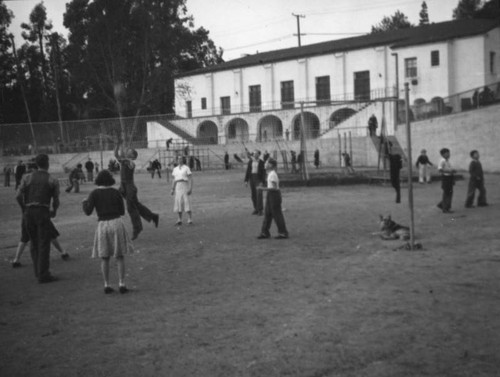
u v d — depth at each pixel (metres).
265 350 5.54
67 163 52.50
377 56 54.38
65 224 17.16
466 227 13.56
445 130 37.72
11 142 51.38
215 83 67.75
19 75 76.69
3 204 25.47
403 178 30.22
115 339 6.06
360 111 49.69
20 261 11.22
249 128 60.06
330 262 9.94
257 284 8.45
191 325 6.46
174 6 59.12
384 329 6.07
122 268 8.25
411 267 9.27
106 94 60.34
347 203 20.50
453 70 49.19
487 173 34.25
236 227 15.13
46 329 6.51
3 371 5.24
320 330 6.10
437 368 4.97
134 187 13.48
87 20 57.69
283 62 61.53
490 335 5.78
